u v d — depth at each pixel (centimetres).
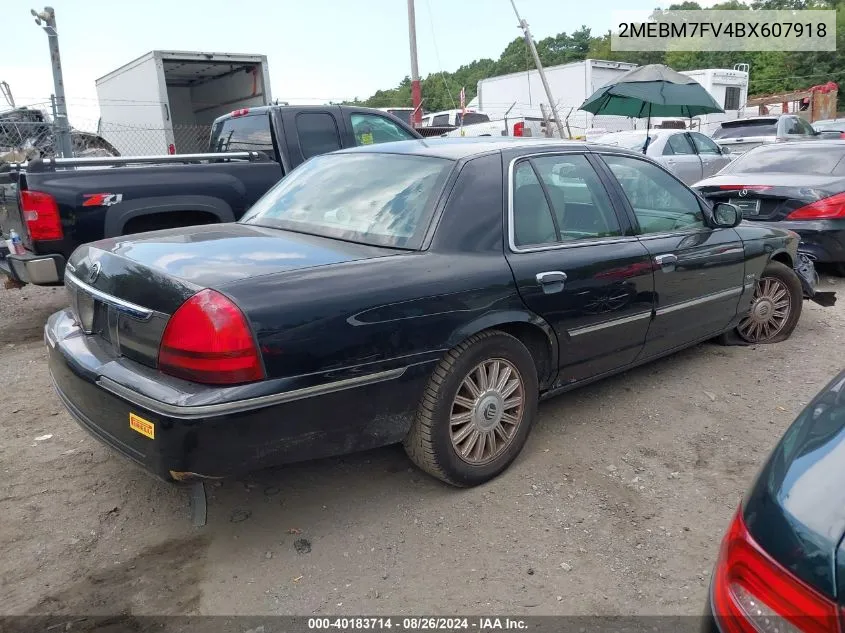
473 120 2005
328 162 413
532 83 2367
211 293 260
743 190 734
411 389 305
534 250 354
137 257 301
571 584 279
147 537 311
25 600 272
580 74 2172
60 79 897
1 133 975
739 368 504
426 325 303
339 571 288
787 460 167
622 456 379
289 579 283
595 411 433
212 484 351
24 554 299
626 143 1290
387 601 271
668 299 427
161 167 596
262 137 721
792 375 492
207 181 620
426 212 331
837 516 146
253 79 1335
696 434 404
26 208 540
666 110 1261
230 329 255
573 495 341
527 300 342
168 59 1249
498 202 348
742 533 160
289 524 319
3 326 661
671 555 297
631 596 272
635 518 323
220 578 284
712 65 5706
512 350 342
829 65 5394
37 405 457
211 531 315
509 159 365
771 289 545
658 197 443
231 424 255
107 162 573
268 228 368
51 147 995
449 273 315
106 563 294
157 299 271
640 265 401
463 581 281
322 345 273
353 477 358
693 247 444
